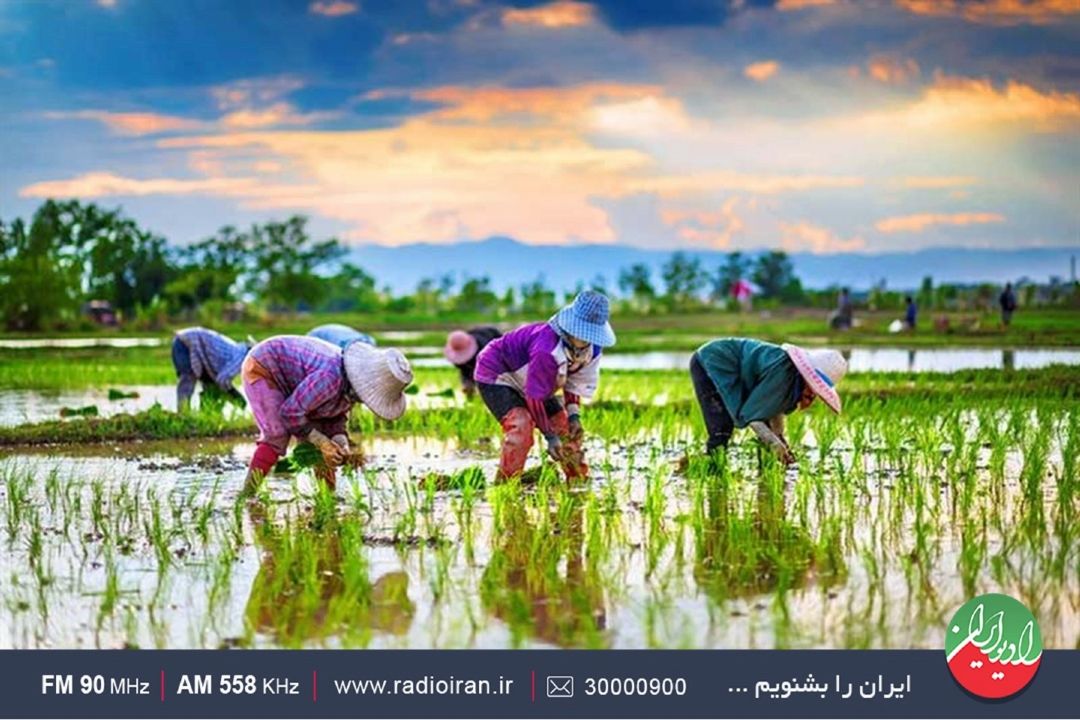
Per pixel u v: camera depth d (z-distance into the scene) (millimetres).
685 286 84812
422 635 7180
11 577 8391
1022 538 9047
